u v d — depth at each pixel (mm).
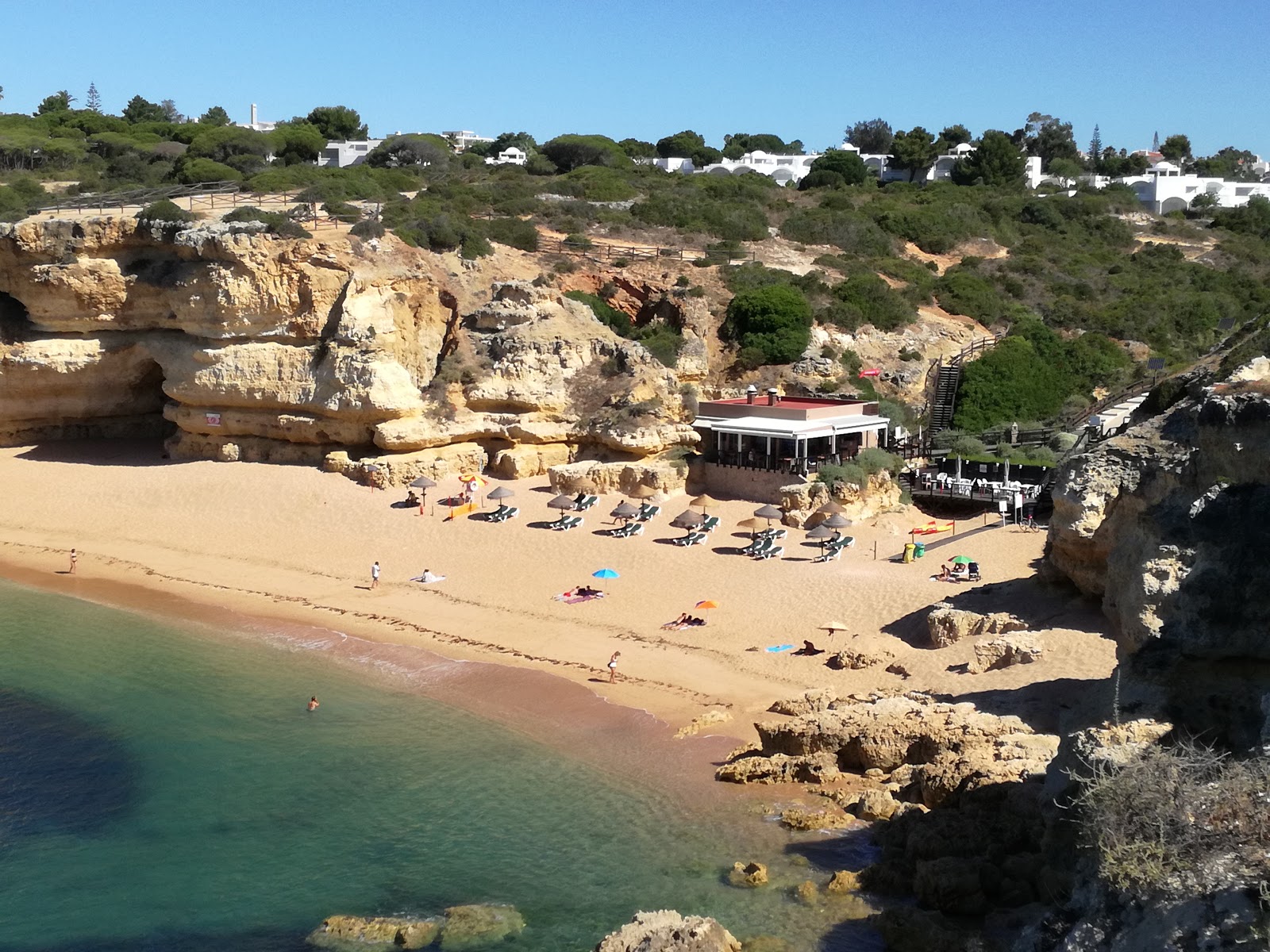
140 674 41875
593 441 62906
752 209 102312
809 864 27781
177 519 60844
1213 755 19578
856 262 92062
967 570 46812
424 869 28328
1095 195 126000
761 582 48406
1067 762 23859
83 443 74062
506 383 64375
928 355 79375
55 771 34031
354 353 64125
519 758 34500
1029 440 68562
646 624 45219
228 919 26484
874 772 31969
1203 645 23781
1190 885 17500
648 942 22547
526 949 24828
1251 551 24125
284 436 66812
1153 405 48906
